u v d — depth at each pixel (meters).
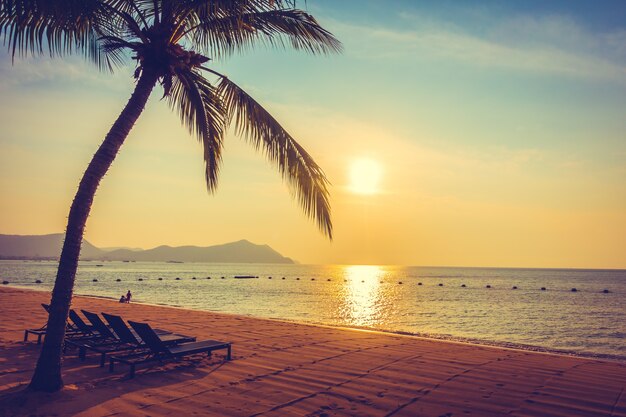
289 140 6.75
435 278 154.88
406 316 32.56
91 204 5.70
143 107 5.95
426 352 9.49
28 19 5.36
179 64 6.07
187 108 7.94
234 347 9.65
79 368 7.30
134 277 111.31
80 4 5.46
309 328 13.07
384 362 8.37
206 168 8.31
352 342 10.66
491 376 7.37
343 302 45.22
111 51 7.31
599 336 24.02
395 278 153.25
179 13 6.09
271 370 7.50
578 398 6.12
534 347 14.63
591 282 123.31
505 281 128.62
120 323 7.53
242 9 5.88
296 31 6.80
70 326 9.74
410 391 6.37
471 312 36.94
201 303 39.03
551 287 93.19
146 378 6.76
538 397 6.15
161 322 13.96
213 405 5.53
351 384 6.70
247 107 6.95
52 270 136.38
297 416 5.20
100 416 4.98
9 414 4.88
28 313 15.35
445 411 5.48
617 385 6.86
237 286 77.25
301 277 147.00
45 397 5.44
